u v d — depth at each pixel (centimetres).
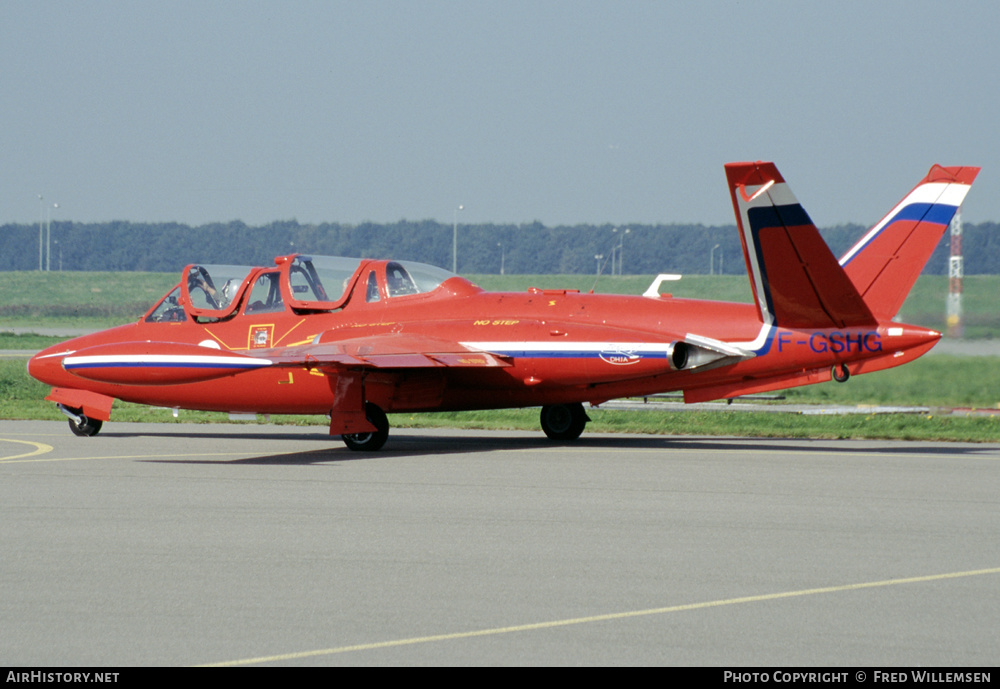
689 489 4259
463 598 2602
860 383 9669
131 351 5409
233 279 6806
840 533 3372
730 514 3700
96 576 2806
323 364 5438
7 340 19350
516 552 3094
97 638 2297
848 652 2209
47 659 2169
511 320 6044
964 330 10231
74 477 4597
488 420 7981
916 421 7294
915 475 4688
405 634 2325
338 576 2812
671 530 3416
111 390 6500
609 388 5988
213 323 6681
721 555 3059
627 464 5075
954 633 2334
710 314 5778
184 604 2548
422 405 6044
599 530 3412
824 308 5262
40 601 2573
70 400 6556
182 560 2988
